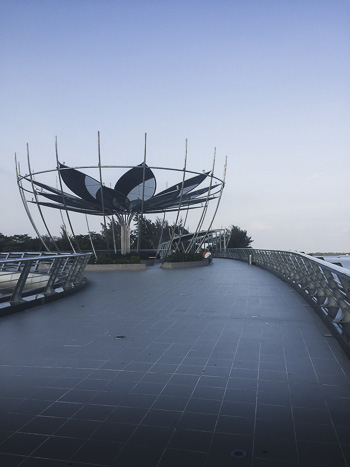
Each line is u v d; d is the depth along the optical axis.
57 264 12.54
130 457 3.21
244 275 21.14
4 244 57.03
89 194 31.42
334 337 6.89
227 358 5.78
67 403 4.30
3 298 11.17
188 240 51.22
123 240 35.62
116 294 13.73
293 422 3.75
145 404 4.23
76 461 3.16
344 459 3.12
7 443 3.47
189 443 3.40
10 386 4.84
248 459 3.14
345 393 4.41
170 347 6.46
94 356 6.06
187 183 34.34
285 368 5.28
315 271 8.95
